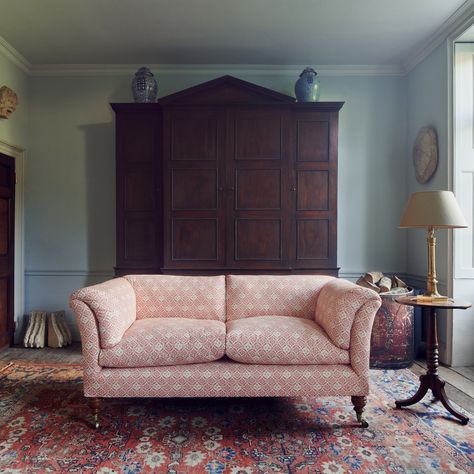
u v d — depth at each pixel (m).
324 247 3.42
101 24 3.08
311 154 3.42
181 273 3.35
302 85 3.52
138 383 1.99
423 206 2.20
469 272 2.97
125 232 3.49
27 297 3.84
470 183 3.00
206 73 3.83
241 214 3.35
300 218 3.41
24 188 3.81
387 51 3.54
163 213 3.39
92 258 3.85
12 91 3.37
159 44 3.41
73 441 1.89
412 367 3.01
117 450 1.81
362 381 2.00
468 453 1.79
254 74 3.83
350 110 3.84
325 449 1.82
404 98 3.83
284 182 3.34
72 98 3.84
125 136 3.48
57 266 3.85
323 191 3.42
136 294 2.57
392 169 3.84
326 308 2.21
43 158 3.85
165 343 2.02
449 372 2.88
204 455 1.77
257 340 2.03
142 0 2.76
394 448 1.83
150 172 3.48
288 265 3.35
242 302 2.58
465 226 2.14
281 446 1.85
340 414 2.19
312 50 3.53
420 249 3.56
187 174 3.36
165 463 1.70
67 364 3.06
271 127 3.35
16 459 1.73
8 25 3.09
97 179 3.84
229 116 3.35
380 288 3.15
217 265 3.35
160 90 3.83
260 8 2.86
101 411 2.21
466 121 3.01
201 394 2.00
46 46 3.44
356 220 3.85
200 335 2.05
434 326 2.22
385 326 2.96
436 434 1.96
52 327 3.58
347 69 3.83
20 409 2.23
